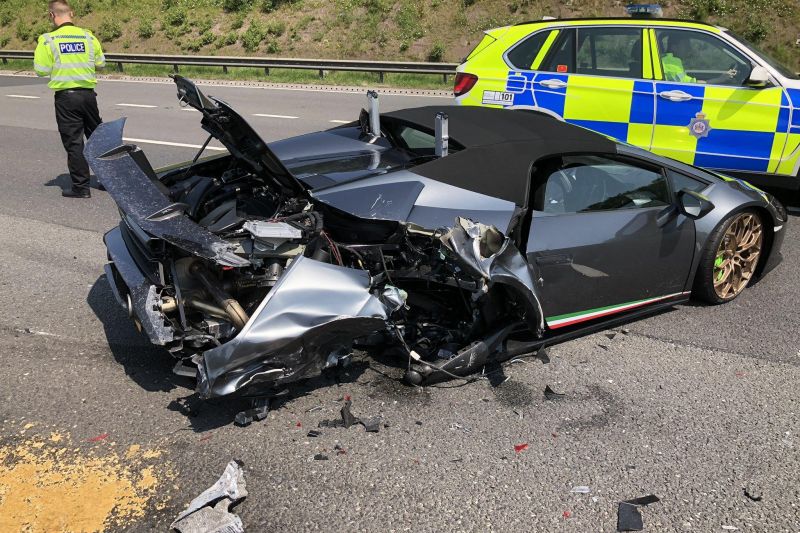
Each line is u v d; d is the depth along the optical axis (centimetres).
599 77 671
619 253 409
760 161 629
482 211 361
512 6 2067
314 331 312
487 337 373
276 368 312
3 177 815
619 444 322
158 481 295
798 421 342
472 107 477
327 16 2245
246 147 373
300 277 320
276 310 311
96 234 615
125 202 334
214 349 304
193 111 1297
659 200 432
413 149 436
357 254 358
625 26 666
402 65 1638
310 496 285
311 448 316
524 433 329
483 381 374
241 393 312
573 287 399
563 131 430
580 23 683
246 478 296
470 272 327
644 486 295
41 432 327
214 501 275
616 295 420
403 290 365
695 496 289
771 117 614
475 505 281
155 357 398
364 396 357
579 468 305
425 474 300
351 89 1573
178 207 332
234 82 1745
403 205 355
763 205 462
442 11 2116
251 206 380
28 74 2044
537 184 397
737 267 476
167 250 341
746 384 375
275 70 1869
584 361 397
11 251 568
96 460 307
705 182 449
